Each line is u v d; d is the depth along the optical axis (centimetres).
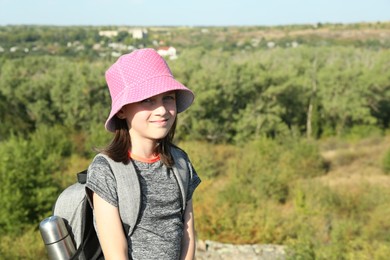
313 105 3488
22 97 3077
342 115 3397
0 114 2947
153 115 162
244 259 870
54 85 3127
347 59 3784
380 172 2278
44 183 1191
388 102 3528
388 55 3619
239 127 3136
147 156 166
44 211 1142
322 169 2178
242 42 10256
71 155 2130
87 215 169
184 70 3216
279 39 10838
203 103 3069
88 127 3072
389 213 1192
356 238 921
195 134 3105
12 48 7550
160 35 10838
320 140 3322
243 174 1638
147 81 159
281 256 878
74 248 170
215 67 3297
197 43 9762
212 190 1512
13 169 1150
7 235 1048
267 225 1055
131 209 155
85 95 3070
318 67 3709
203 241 971
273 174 1627
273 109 3238
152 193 162
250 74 3234
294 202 1415
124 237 156
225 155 2458
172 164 170
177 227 167
